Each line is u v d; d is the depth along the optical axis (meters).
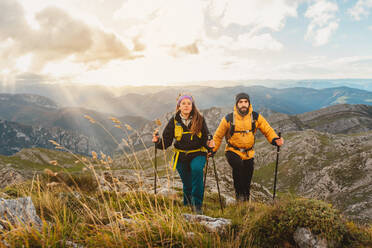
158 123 5.00
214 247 2.91
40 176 6.02
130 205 4.58
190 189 5.53
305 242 3.24
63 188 5.38
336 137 150.75
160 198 5.41
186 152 5.18
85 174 6.86
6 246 2.41
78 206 4.57
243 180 7.09
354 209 41.44
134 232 2.99
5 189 5.57
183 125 5.12
